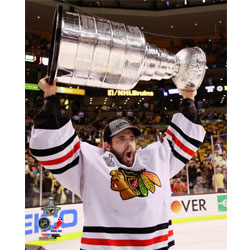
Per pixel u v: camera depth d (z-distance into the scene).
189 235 6.41
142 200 1.30
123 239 1.25
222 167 9.91
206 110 14.66
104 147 1.49
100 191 1.30
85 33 1.08
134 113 14.25
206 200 8.43
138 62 1.21
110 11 12.92
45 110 1.23
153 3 13.52
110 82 1.25
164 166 1.49
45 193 6.80
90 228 1.26
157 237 1.33
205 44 14.87
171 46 14.93
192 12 13.41
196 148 1.60
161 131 13.17
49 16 12.69
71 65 1.13
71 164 1.30
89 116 13.88
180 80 1.50
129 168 1.41
